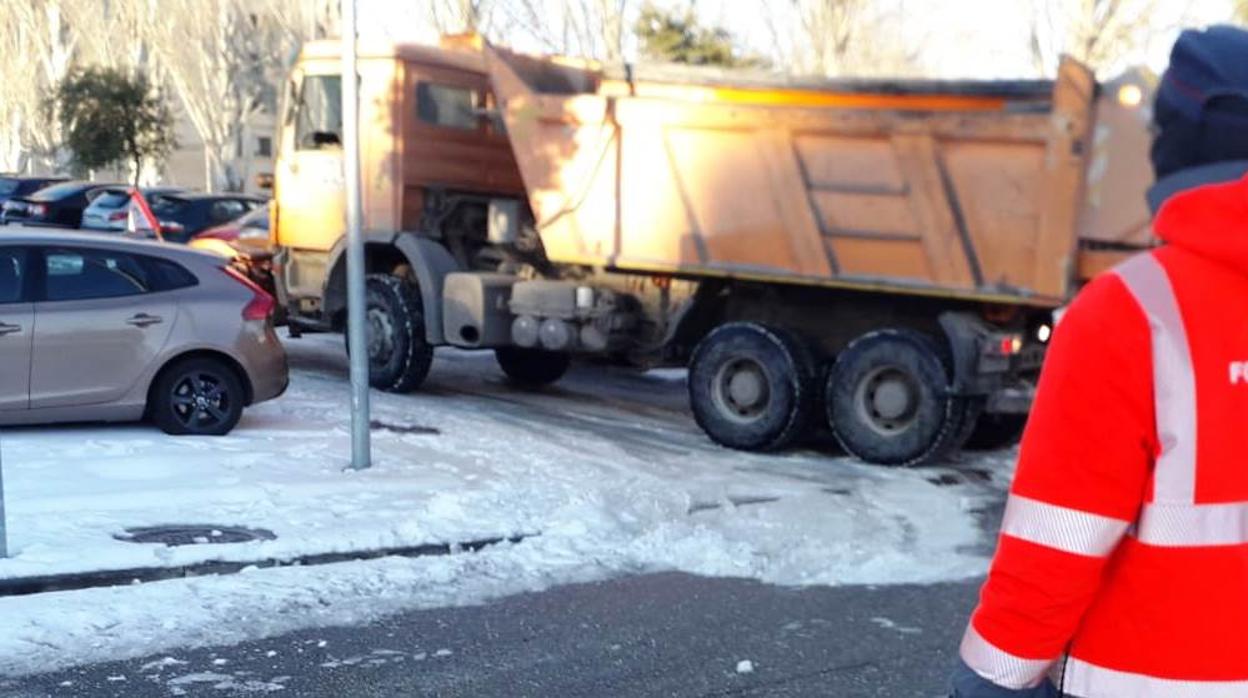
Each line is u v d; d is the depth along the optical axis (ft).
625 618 21.66
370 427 36.58
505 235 44.01
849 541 27.50
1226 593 6.97
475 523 26.61
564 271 42.45
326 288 44.78
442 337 42.88
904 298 36.55
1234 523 6.93
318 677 18.25
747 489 31.73
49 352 31.58
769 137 35.81
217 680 17.97
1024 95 33.32
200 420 33.65
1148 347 6.86
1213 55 7.20
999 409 35.58
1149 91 30.81
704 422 37.93
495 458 33.30
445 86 44.32
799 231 35.88
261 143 170.50
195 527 25.00
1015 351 35.12
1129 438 6.91
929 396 34.73
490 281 41.98
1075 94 31.35
